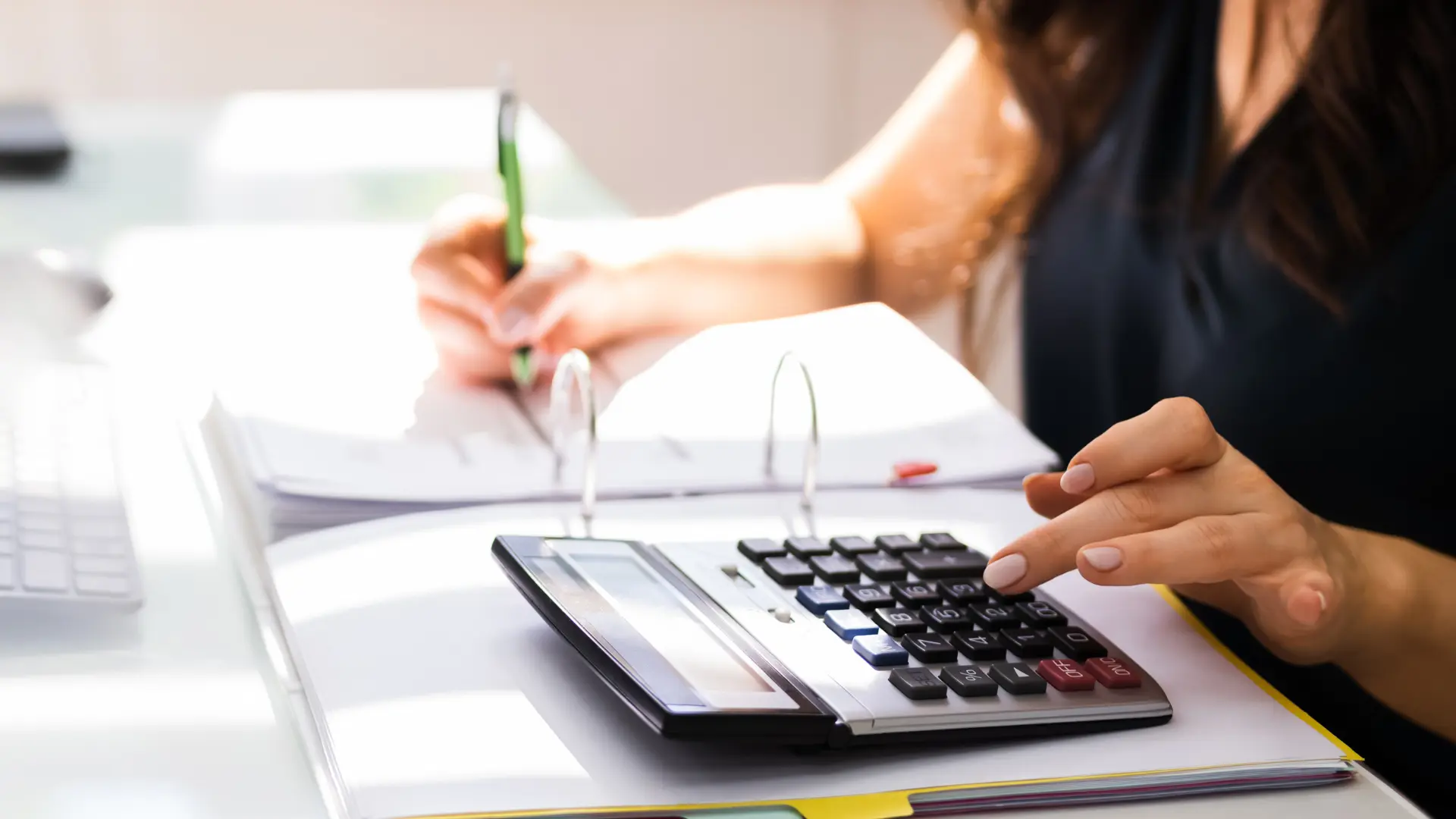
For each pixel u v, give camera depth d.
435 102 1.46
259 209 1.09
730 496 0.65
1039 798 0.42
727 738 0.40
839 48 2.34
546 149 1.31
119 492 0.60
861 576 0.54
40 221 1.03
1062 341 1.05
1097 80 1.03
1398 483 0.83
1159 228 0.96
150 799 0.40
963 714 0.43
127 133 1.28
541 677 0.46
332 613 0.50
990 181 1.10
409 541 0.57
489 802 0.38
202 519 0.61
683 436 0.72
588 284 0.83
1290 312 0.85
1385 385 0.83
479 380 0.78
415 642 0.48
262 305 0.89
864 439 0.73
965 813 0.41
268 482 0.60
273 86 2.12
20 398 0.70
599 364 0.83
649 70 2.28
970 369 1.16
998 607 0.51
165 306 0.88
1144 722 0.46
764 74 2.33
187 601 0.53
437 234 0.81
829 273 1.03
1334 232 0.83
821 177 2.40
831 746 0.42
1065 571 0.51
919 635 0.48
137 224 1.04
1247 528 0.50
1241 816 0.42
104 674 0.47
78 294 0.83
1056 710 0.44
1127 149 0.99
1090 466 0.52
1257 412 0.86
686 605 0.49
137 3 2.02
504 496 0.62
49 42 2.00
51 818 0.38
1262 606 0.53
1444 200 0.82
